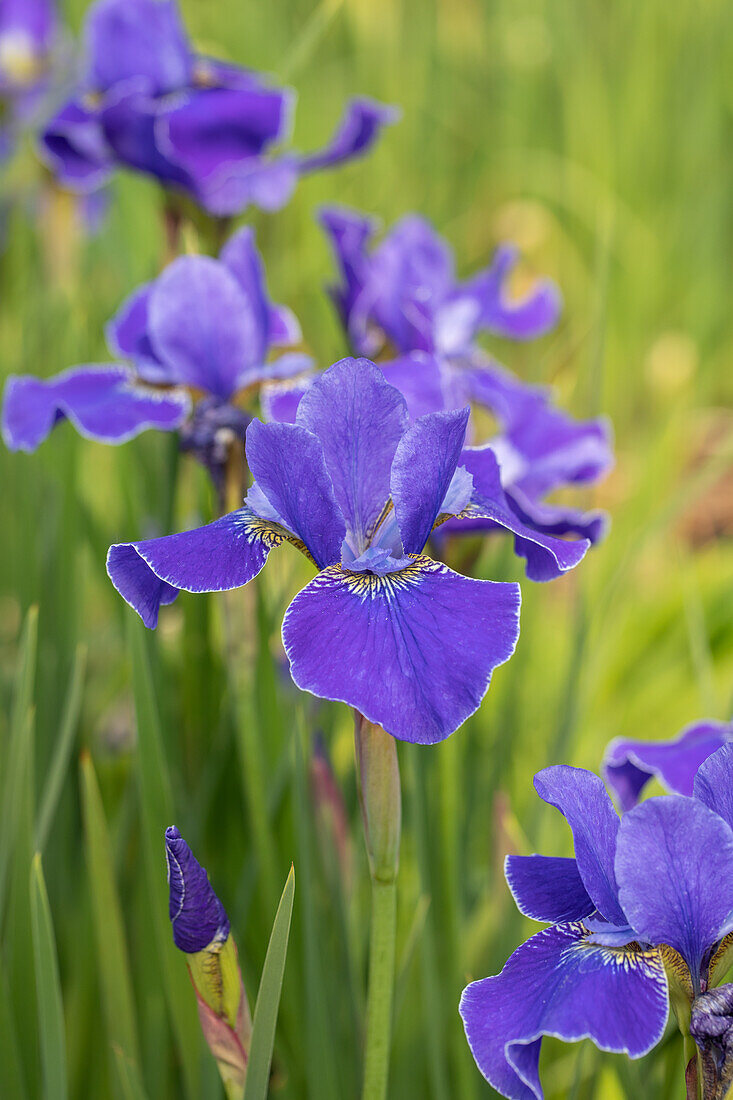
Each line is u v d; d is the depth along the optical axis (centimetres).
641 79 186
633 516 104
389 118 82
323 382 55
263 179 83
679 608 111
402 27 188
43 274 111
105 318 98
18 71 129
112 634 90
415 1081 65
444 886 66
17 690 62
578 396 104
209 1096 62
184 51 84
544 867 55
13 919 63
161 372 69
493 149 187
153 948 66
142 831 64
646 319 161
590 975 52
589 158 183
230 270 70
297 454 54
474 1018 52
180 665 74
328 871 65
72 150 89
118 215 112
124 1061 60
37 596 73
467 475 57
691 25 192
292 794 66
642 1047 51
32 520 74
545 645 97
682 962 53
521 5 200
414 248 77
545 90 195
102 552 79
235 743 69
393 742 55
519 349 142
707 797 53
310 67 171
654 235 171
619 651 108
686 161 184
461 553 68
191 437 67
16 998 63
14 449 67
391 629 53
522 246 160
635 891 52
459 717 52
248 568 55
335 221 76
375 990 56
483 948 66
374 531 56
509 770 77
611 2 204
